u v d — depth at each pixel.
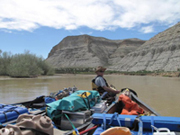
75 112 4.07
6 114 3.68
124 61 119.19
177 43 89.19
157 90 16.33
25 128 2.55
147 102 10.66
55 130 3.83
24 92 15.10
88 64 151.25
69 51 178.00
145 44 118.88
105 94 6.28
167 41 96.88
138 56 108.44
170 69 72.25
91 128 3.32
